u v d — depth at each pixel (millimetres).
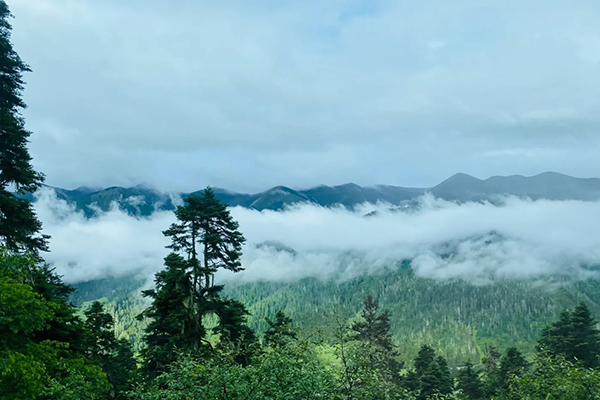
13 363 12023
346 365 13188
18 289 13703
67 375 16984
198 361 13109
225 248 29156
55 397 14109
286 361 11891
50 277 24328
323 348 13898
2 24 22859
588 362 45844
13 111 22766
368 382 13117
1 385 12164
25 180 21375
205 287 27875
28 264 16297
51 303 16125
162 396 11797
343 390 12977
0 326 14453
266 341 14820
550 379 15711
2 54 22234
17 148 21172
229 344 16406
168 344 23938
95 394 16250
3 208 19734
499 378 46188
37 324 15000
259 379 11438
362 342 14086
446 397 17141
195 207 28875
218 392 11289
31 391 12562
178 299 25328
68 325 20656
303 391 11453
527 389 16422
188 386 11633
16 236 20359
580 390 14414
